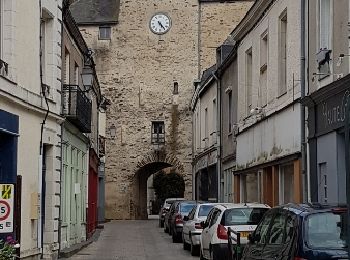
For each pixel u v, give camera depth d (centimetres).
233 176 2777
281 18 1989
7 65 1508
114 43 4759
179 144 4675
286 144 1888
